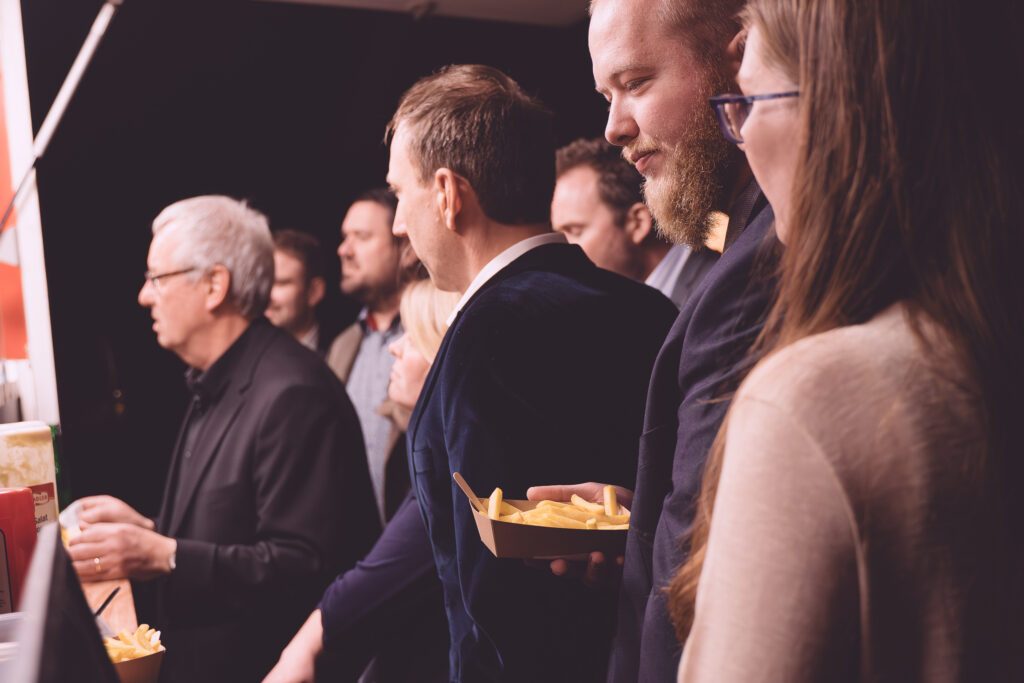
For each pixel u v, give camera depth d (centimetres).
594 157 247
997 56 62
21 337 183
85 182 485
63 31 390
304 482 201
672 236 114
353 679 169
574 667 117
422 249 139
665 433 96
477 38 434
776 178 65
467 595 116
